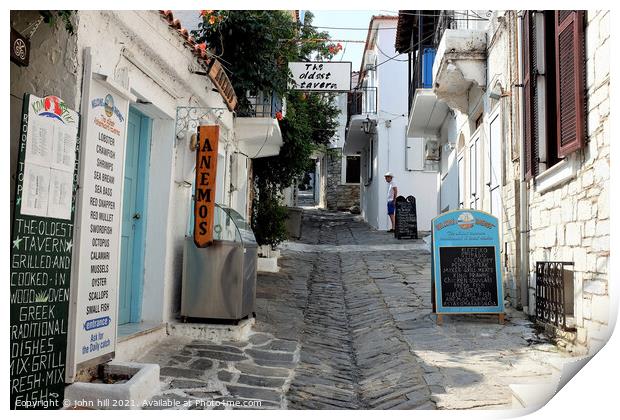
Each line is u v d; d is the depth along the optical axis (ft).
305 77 40.34
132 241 21.34
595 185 17.60
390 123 68.85
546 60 22.13
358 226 73.20
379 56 69.92
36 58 14.65
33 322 12.52
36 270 12.57
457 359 19.36
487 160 31.65
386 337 23.24
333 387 17.90
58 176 13.25
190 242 22.09
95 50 15.60
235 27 31.04
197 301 21.86
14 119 14.67
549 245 22.11
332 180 100.78
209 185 21.71
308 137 47.42
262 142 37.42
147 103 20.11
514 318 24.56
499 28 28.45
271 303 28.37
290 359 20.06
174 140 22.15
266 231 42.11
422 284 33.35
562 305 19.99
